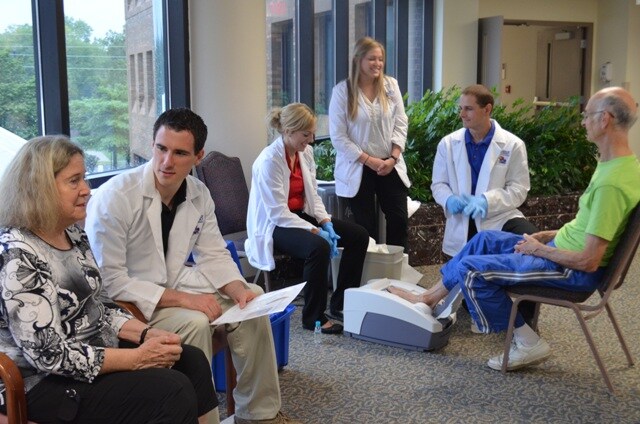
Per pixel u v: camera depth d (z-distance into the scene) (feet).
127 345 7.35
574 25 26.81
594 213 9.91
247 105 15.71
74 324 6.77
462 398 10.24
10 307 6.18
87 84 13.25
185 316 8.02
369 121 14.56
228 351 9.07
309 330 12.94
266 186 12.72
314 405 10.00
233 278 8.95
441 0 22.99
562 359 11.69
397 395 10.34
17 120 11.94
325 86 20.88
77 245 7.06
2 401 6.19
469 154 13.58
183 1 14.73
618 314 14.02
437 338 11.87
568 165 20.04
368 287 12.55
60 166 6.50
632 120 9.91
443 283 11.98
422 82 23.61
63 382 6.45
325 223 13.16
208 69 15.20
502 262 10.68
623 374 11.05
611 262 10.19
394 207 15.03
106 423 6.50
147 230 8.46
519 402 10.12
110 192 8.27
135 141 14.85
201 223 9.05
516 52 26.22
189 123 8.22
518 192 13.30
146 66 14.88
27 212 6.38
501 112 20.15
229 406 9.25
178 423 6.51
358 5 21.44
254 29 15.62
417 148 18.47
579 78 27.37
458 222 13.60
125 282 8.16
